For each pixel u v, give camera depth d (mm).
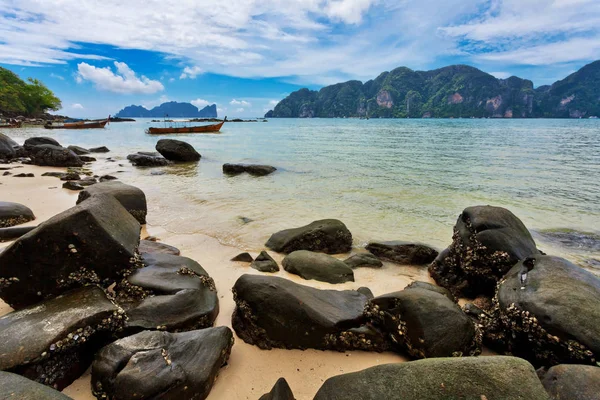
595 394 2912
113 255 4988
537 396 2529
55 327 3637
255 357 4227
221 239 8445
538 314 4000
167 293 4707
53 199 11625
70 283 4688
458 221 6844
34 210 10188
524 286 4574
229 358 4133
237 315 4812
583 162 20594
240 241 8359
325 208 11344
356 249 8281
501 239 5824
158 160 21266
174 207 11242
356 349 4395
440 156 23688
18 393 2604
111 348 3490
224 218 10086
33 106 92312
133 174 17953
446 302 4398
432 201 12281
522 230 6230
